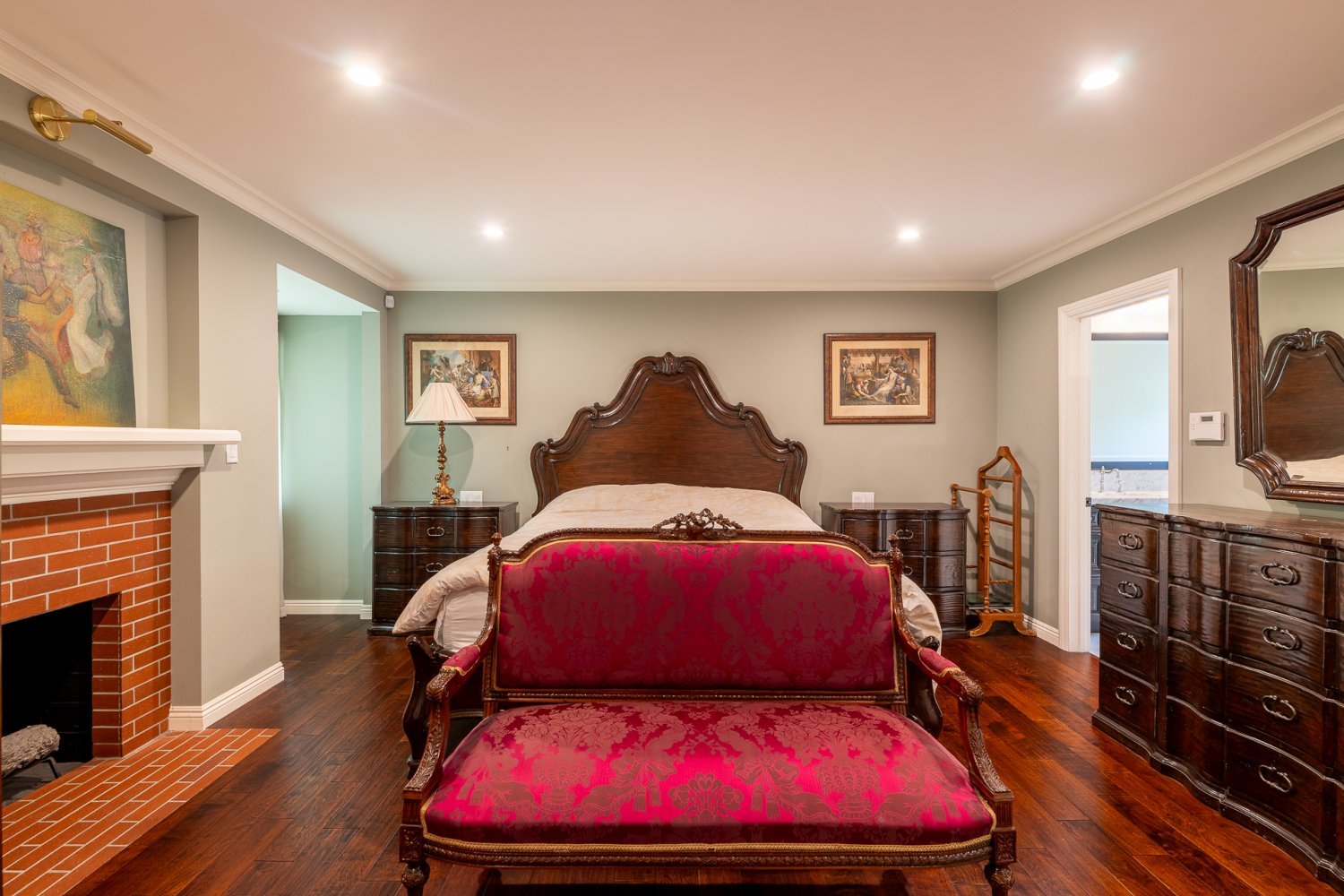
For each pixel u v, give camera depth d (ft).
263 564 10.39
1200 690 7.47
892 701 6.58
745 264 13.65
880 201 10.11
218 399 9.45
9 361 6.97
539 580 6.69
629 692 6.56
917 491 15.15
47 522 7.31
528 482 15.11
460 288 15.03
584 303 15.11
